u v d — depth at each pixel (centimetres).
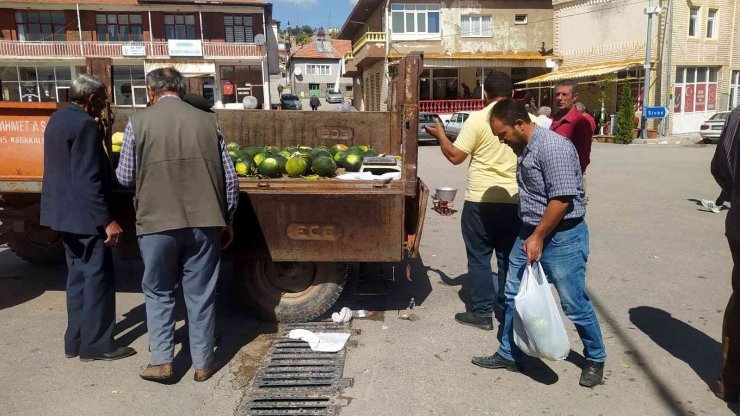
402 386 394
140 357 442
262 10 4206
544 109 874
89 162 397
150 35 4078
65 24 4097
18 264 689
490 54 3478
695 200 1080
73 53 3975
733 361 361
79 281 429
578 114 532
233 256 446
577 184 356
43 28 4088
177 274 410
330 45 7569
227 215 412
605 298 559
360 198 438
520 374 412
